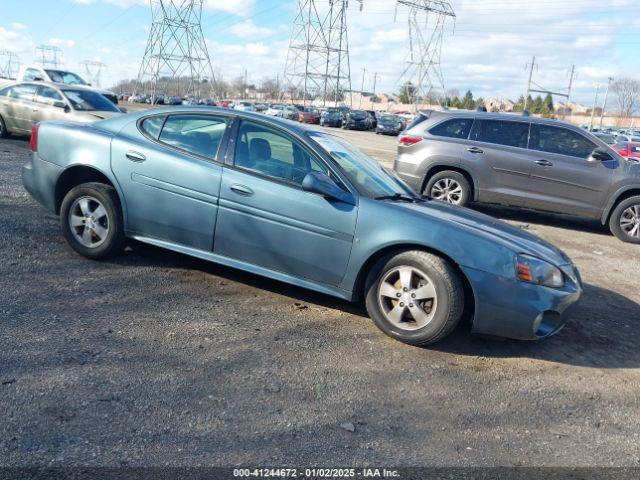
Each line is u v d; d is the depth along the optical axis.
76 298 4.40
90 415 2.93
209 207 4.61
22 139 13.91
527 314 3.98
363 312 4.77
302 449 2.85
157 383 3.31
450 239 4.03
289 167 4.53
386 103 109.81
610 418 3.51
